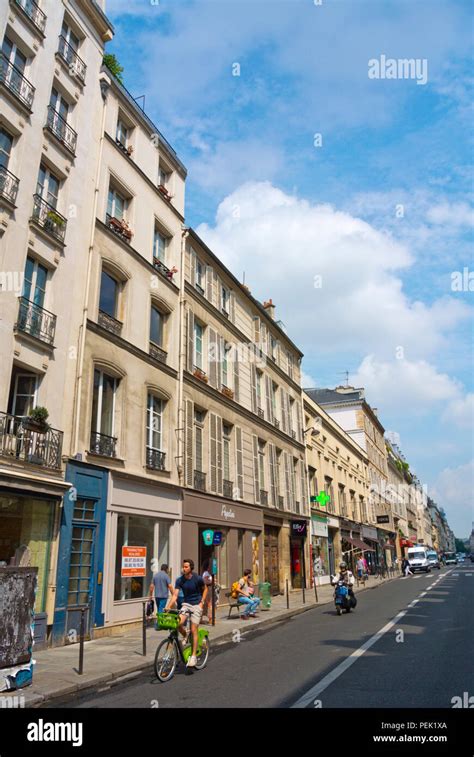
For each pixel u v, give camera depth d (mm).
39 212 13430
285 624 15539
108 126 17141
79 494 13219
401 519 77188
